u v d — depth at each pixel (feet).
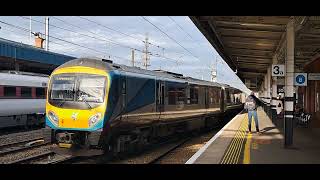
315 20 46.06
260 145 43.27
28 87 78.23
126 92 44.01
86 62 42.29
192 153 48.19
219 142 45.52
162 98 54.54
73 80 41.55
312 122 76.79
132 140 46.52
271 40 76.07
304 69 99.81
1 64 92.68
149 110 50.19
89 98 40.55
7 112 72.13
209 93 82.43
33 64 97.71
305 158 34.65
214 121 91.50
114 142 42.52
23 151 49.34
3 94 71.15
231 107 119.24
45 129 41.68
